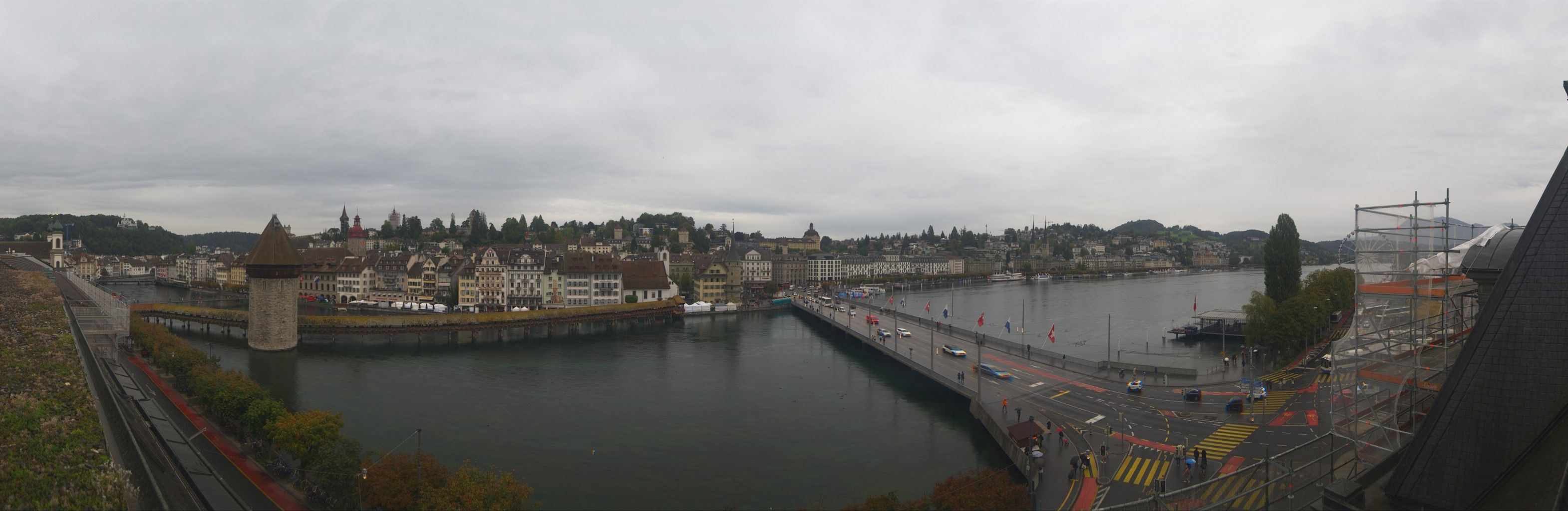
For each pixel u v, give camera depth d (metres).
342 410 105.50
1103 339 187.50
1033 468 71.31
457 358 153.75
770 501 73.31
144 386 103.88
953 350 144.00
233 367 138.62
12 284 102.44
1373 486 40.62
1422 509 35.88
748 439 94.38
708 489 76.31
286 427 71.56
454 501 58.50
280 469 73.31
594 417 104.31
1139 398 103.44
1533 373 33.69
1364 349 64.25
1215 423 89.06
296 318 164.25
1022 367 130.38
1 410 40.56
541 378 132.38
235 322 183.12
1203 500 60.62
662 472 81.31
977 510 56.50
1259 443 79.75
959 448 90.12
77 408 43.38
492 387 123.44
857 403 114.19
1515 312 34.59
